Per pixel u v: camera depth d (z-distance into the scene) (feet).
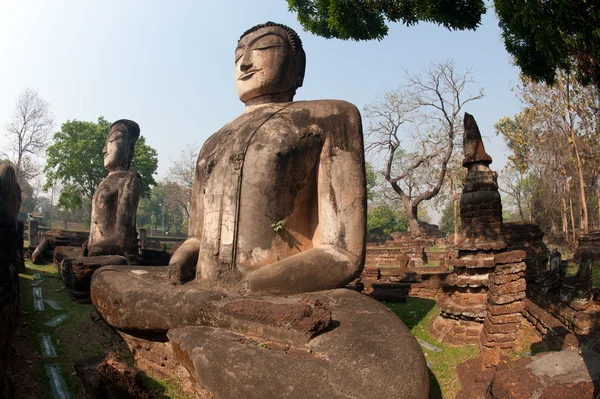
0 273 15.35
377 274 40.78
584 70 17.89
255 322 13.00
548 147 99.35
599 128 72.59
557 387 11.03
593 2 15.02
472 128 26.40
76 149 113.39
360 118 17.69
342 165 16.90
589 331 19.26
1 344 14.05
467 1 30.96
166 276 18.71
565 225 108.27
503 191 153.58
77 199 86.84
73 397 14.83
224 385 11.57
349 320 13.14
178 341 14.07
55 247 42.45
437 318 25.35
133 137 40.50
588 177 101.65
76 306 25.48
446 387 17.26
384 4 34.91
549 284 28.84
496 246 23.38
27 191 170.71
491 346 19.26
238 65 20.92
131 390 13.46
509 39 25.72
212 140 19.80
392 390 10.57
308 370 10.96
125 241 33.76
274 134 17.33
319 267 15.62
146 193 126.41
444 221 226.99
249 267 16.48
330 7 35.27
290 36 20.62
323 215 16.80
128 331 17.17
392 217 202.49
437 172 125.49
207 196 18.29
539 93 90.48
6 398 13.39
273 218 16.96
